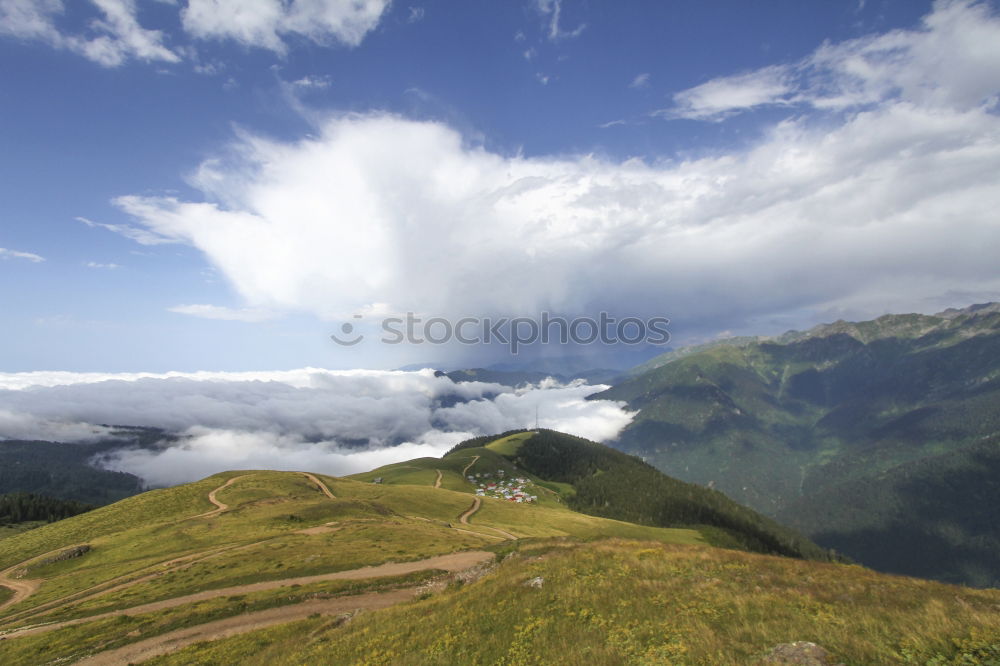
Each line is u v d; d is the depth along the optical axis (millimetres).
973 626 16719
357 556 61969
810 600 21016
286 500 117500
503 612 24125
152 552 78062
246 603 43906
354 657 23375
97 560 79000
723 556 30438
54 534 99438
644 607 21906
